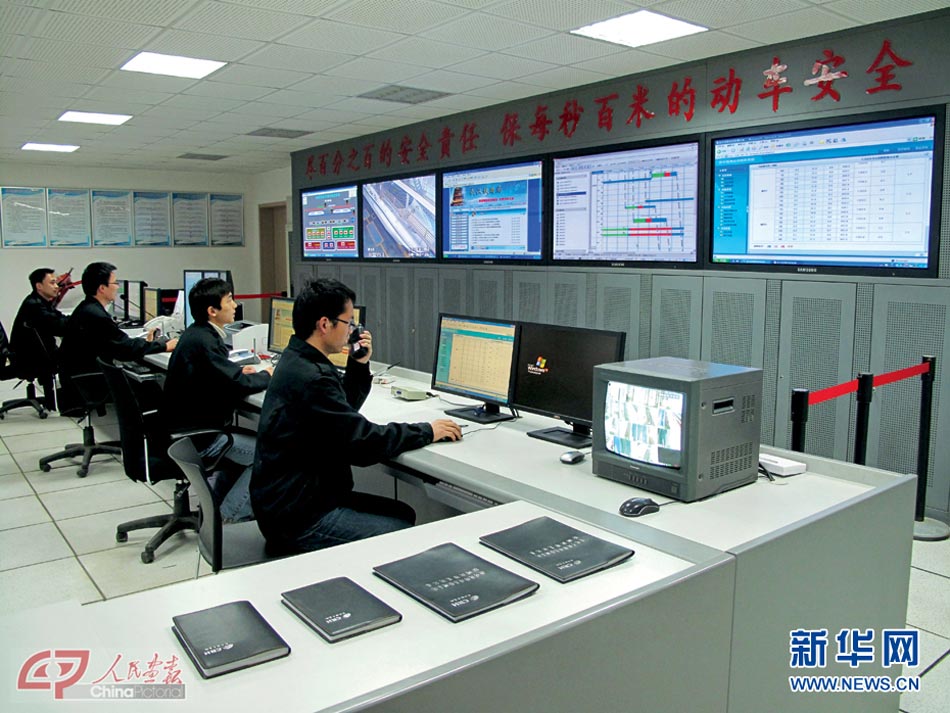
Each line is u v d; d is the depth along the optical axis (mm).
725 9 3406
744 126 4168
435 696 1087
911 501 2047
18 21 3598
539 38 3924
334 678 1105
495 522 1782
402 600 1359
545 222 5363
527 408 2676
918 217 3545
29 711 1023
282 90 5152
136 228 9695
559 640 1229
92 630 1257
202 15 3529
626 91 4758
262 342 4895
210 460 3158
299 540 2201
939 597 2783
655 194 4652
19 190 8875
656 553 1572
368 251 7223
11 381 7965
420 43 4012
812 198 3928
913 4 3297
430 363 6551
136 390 3588
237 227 10469
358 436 2254
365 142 7098
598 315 5062
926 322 3551
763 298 4176
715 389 1923
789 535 1663
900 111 3553
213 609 1294
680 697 1469
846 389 3016
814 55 3838
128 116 6066
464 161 6008
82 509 3840
